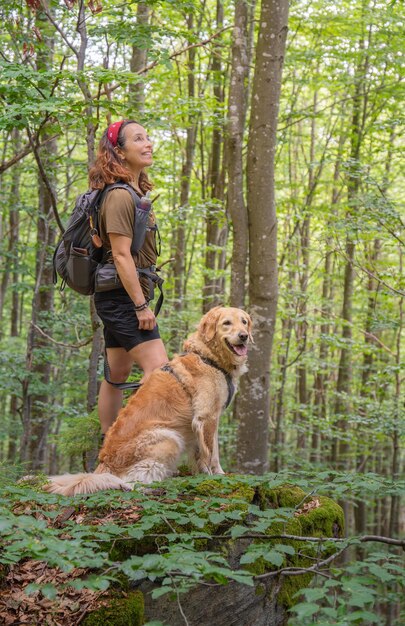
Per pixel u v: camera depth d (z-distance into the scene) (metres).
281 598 3.87
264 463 6.95
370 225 10.11
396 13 10.78
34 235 21.67
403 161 13.48
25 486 4.09
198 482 3.77
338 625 2.42
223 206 11.15
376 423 11.14
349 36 11.66
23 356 11.64
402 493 3.63
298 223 12.80
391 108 12.17
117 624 3.05
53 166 10.36
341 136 13.57
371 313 13.03
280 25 6.93
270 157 6.98
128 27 6.87
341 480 3.75
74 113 6.38
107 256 4.32
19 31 7.32
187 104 8.85
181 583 2.74
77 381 12.91
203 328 4.38
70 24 8.15
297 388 18.47
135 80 6.12
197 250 16.06
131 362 4.74
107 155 4.25
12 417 14.86
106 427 4.79
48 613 3.11
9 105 5.89
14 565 3.42
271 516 3.40
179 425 4.20
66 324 10.86
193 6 7.20
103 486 3.75
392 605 11.98
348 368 14.05
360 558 13.59
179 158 16.55
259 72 6.96
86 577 3.29
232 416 13.52
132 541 3.43
